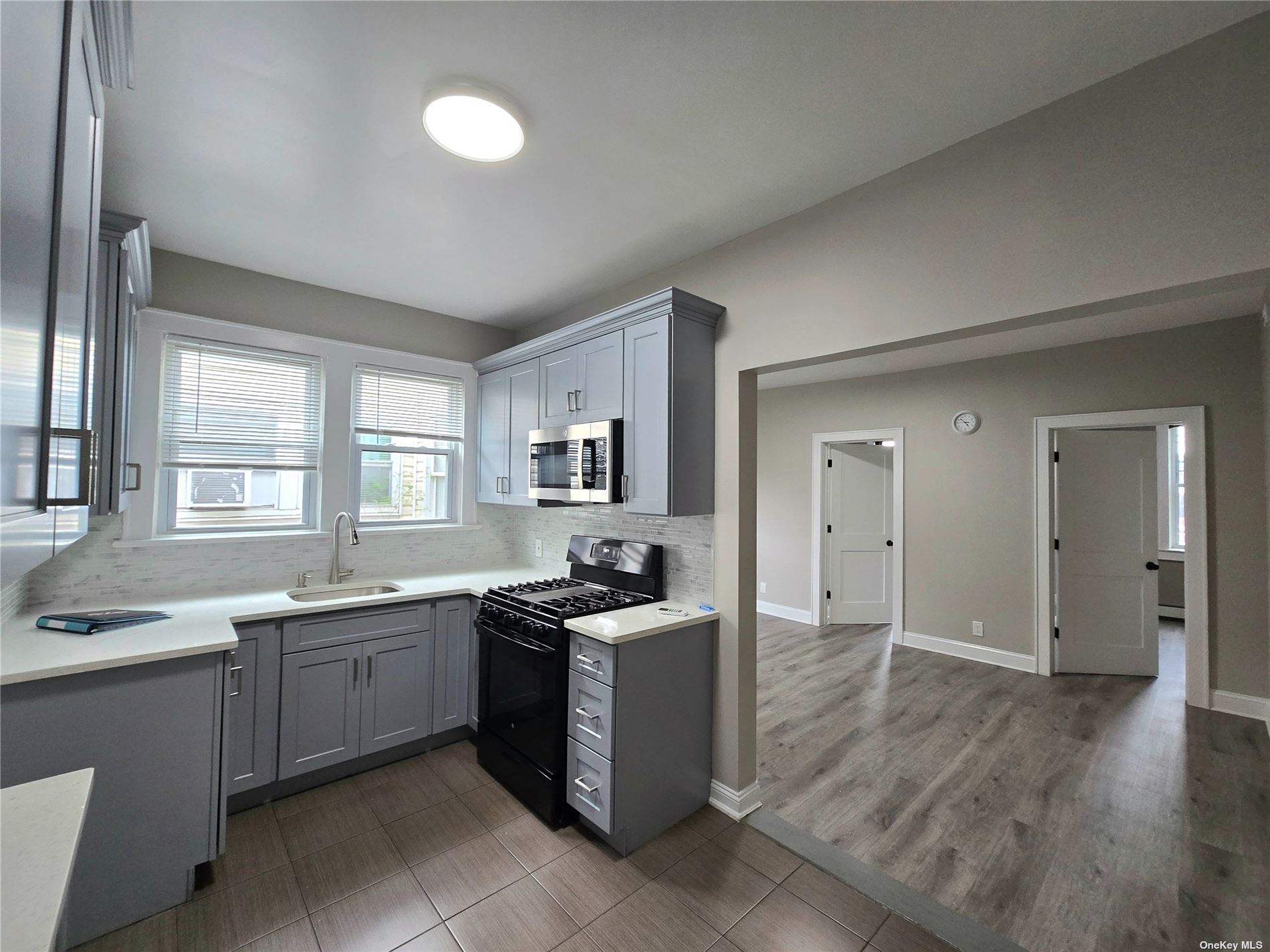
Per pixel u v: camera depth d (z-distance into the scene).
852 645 5.07
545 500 3.00
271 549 2.96
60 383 0.78
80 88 0.85
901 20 1.35
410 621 2.82
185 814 1.89
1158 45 1.42
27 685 1.66
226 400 2.86
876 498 5.85
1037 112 1.66
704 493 2.50
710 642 2.51
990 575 4.59
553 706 2.31
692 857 2.14
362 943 1.73
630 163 1.95
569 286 3.12
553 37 1.41
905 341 1.95
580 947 1.72
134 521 2.60
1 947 0.57
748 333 2.43
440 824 2.32
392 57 1.47
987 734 3.24
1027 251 1.67
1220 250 1.37
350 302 3.25
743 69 1.52
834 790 2.64
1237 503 3.59
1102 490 4.38
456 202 2.21
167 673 1.87
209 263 2.80
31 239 0.63
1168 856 2.18
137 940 1.73
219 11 1.32
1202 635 3.67
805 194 2.13
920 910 1.90
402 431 3.45
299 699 2.47
